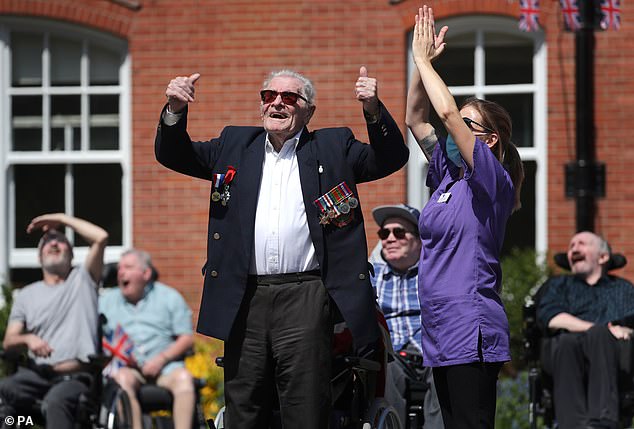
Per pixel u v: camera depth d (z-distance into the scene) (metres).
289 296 9.06
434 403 11.32
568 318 14.05
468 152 8.56
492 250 8.77
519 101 18.98
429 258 8.83
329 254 9.06
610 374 13.62
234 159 9.27
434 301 8.74
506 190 8.73
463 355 8.61
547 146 18.72
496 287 8.79
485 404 8.66
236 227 9.13
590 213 18.20
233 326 9.14
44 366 14.21
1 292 18.58
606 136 18.50
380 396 9.91
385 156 9.06
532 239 18.97
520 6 17.45
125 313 15.61
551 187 18.72
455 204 8.76
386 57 18.92
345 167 9.18
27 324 14.52
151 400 15.05
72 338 14.34
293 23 19.06
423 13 9.05
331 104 18.98
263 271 9.10
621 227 18.42
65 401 13.68
